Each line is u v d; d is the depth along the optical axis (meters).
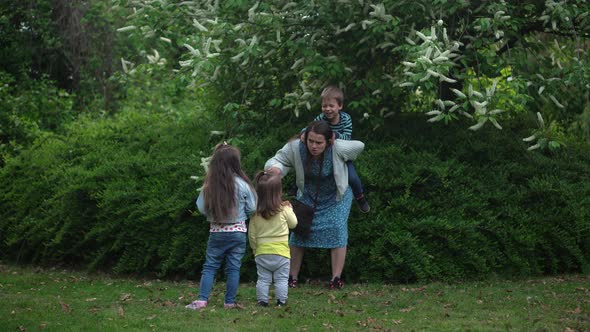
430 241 6.56
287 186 6.70
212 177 5.30
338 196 6.05
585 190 7.00
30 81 11.29
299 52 6.98
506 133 7.67
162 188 6.99
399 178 6.77
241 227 5.33
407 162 7.07
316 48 7.16
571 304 5.36
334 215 6.07
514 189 7.06
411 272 6.39
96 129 8.69
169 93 11.84
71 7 11.68
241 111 7.16
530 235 6.64
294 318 4.96
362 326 4.74
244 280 6.66
